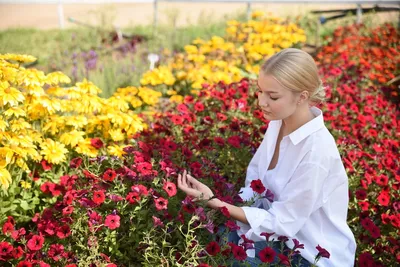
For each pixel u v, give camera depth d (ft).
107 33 29.01
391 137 14.23
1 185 9.87
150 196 8.98
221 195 9.23
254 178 9.23
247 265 7.83
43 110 10.99
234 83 15.31
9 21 37.11
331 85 17.39
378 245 9.80
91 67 20.03
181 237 8.44
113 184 9.40
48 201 10.27
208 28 28.81
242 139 11.28
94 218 8.54
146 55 23.47
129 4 41.11
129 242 8.77
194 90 17.11
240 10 32.94
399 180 11.11
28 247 8.62
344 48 23.50
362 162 11.73
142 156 9.66
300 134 7.86
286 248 8.32
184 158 10.57
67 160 11.12
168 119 13.23
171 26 29.78
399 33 24.54
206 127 12.92
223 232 8.45
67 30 31.27
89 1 35.91
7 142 9.98
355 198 10.66
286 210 7.86
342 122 13.50
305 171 7.73
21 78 10.66
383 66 20.10
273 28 23.58
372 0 27.78
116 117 11.53
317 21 26.71
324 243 8.08
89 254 8.73
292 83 7.51
